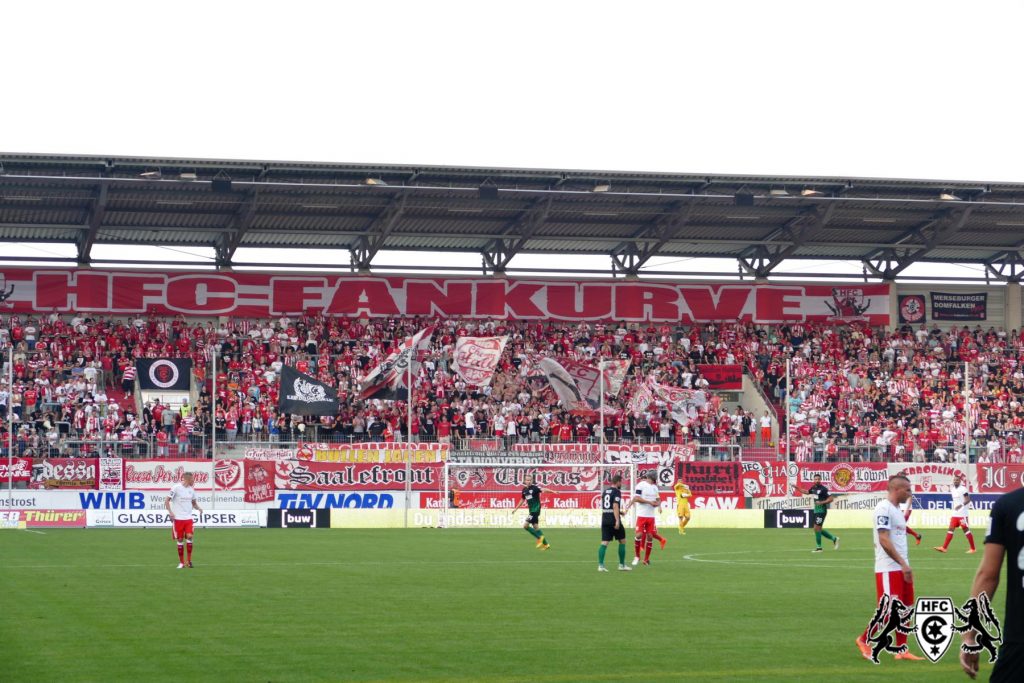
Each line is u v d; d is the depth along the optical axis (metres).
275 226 63.81
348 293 68.50
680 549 40.81
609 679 15.83
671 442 62.97
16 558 34.75
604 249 70.69
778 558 36.94
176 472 53.94
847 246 70.44
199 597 24.88
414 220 64.00
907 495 17.44
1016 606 9.52
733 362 69.44
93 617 21.64
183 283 67.00
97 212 57.44
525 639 19.23
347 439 60.56
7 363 61.25
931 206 63.34
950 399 68.44
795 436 64.81
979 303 74.19
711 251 71.50
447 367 67.12
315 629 20.23
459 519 54.09
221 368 64.50
